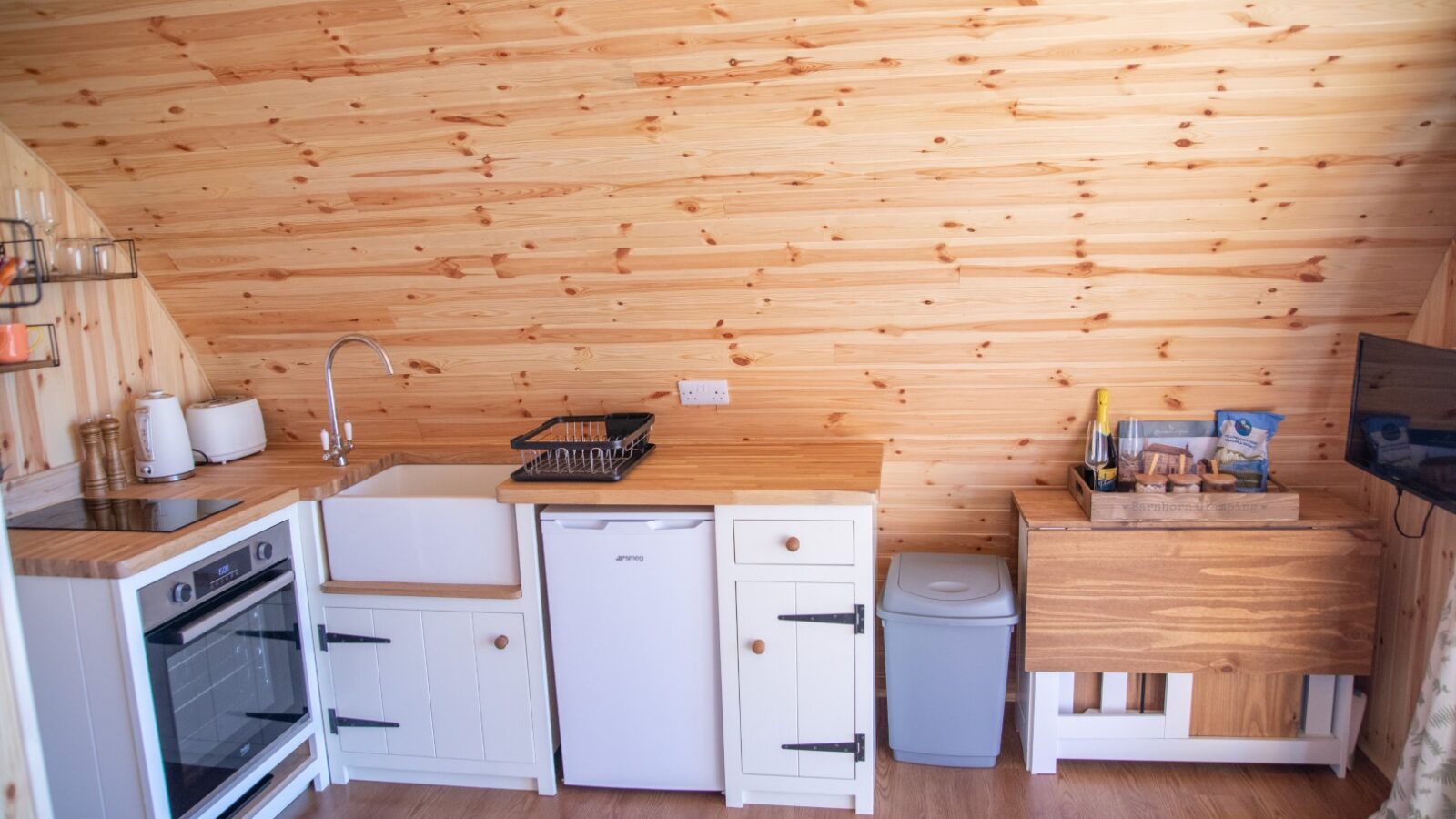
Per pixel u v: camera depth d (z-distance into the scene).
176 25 2.42
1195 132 2.47
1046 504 3.10
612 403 3.37
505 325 3.17
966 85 2.42
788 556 2.78
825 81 2.43
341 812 2.99
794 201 2.72
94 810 2.52
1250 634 2.88
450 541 2.97
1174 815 2.81
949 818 2.84
